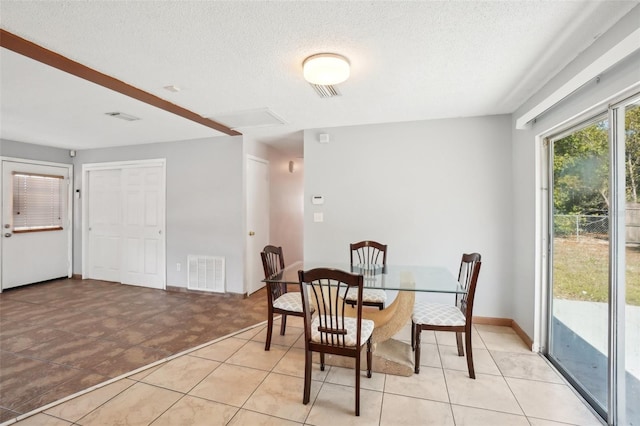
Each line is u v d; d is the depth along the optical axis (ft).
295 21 5.23
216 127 11.85
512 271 10.24
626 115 5.38
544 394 6.64
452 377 7.32
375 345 7.88
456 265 10.77
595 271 6.38
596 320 6.36
